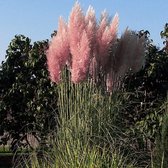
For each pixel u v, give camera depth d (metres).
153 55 11.59
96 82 8.38
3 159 13.47
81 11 8.33
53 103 11.00
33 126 11.02
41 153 7.58
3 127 12.28
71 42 8.22
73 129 7.49
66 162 6.93
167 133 7.82
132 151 7.35
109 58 8.48
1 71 12.68
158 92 11.34
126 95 8.66
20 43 12.73
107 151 6.94
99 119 7.60
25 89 12.09
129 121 8.50
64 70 8.47
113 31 8.33
